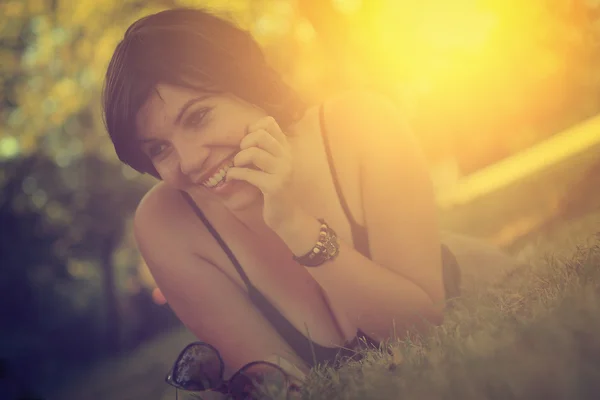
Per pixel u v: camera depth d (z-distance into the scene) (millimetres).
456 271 3504
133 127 2914
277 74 3129
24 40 20203
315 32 15547
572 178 6598
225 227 3180
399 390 1794
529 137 16594
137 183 30047
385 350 2344
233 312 3170
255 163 2814
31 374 22312
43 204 30469
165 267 3252
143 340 31469
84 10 17812
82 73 19656
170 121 2871
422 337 2506
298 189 3139
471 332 2158
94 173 29391
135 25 2877
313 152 3145
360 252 3111
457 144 16844
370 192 3080
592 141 7223
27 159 28484
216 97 2898
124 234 31312
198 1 16031
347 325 3084
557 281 2471
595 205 6270
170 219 3271
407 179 3076
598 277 2242
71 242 31141
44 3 18469
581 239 3383
